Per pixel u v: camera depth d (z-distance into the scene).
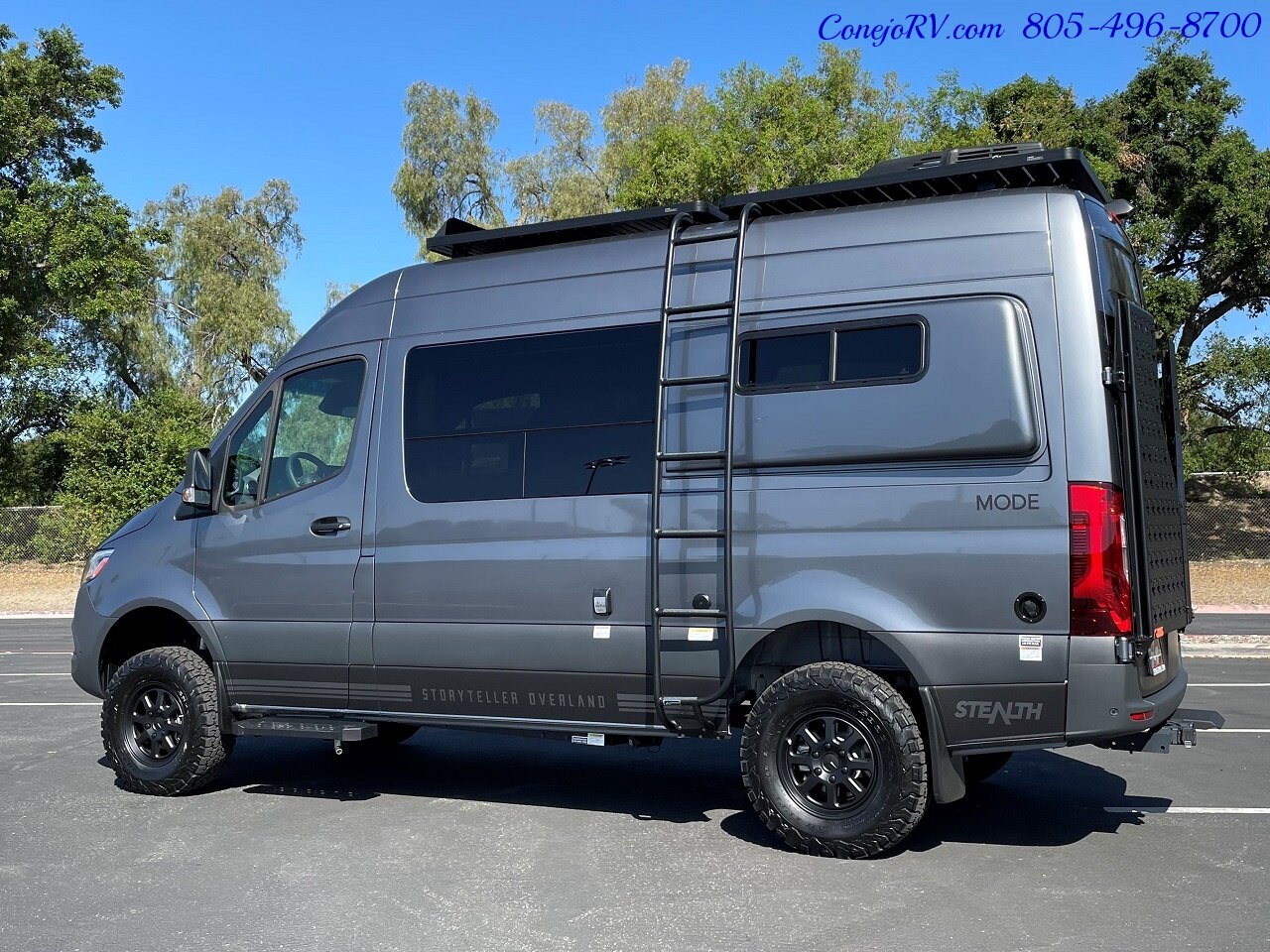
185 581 7.12
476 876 5.26
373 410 6.73
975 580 5.19
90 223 32.31
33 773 7.64
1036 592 5.09
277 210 44.75
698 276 5.99
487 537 6.26
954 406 5.29
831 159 26.97
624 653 5.91
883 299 5.51
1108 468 5.07
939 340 5.37
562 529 6.08
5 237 31.81
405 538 6.49
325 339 7.01
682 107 36.62
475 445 6.40
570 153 38.50
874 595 5.36
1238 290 32.34
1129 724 5.02
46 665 13.90
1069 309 5.19
